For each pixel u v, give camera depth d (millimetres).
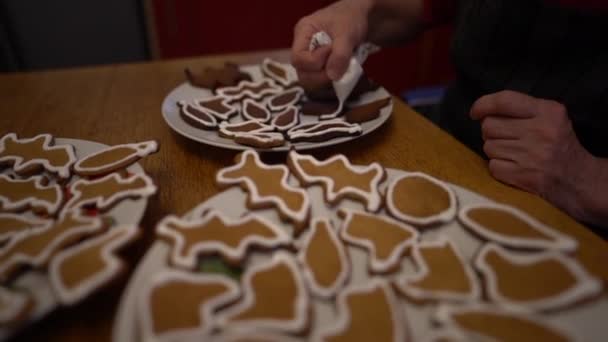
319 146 400
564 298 241
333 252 277
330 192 328
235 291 246
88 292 241
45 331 250
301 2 1271
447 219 304
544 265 260
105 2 1157
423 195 324
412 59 1415
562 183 378
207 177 389
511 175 375
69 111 516
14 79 616
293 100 503
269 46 1333
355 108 486
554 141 373
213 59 689
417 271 271
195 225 284
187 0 1186
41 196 327
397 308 243
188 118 444
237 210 314
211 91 542
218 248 271
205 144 443
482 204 313
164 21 1208
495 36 507
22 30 1131
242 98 516
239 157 367
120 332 224
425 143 445
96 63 1239
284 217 304
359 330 232
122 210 304
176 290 243
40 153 375
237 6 1231
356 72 483
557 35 464
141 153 358
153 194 317
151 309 233
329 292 253
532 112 390
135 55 1262
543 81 483
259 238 280
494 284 254
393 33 682
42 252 264
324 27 543
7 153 377
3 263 259
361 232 294
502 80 512
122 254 301
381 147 438
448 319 234
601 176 387
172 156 422
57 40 1173
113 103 540
